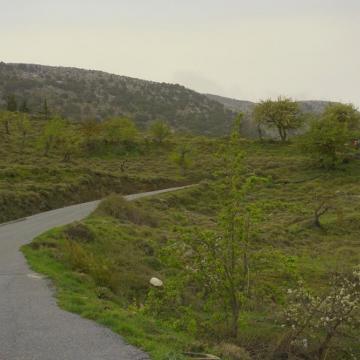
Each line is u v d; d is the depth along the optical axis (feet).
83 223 78.95
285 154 227.81
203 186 169.07
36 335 27.27
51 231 71.10
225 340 37.27
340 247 99.30
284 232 110.63
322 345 36.96
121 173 180.75
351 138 202.69
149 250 75.66
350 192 161.07
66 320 30.78
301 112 256.52
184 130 637.30
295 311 38.83
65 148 196.24
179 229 39.01
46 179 144.46
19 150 200.64
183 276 39.42
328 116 213.05
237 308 38.32
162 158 228.02
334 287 38.55
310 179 183.73
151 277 60.18
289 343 37.45
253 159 218.18
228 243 37.99
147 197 139.54
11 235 73.15
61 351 24.72
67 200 131.85
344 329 40.52
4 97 639.35
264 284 41.42
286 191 168.35
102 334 28.09
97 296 42.65
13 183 131.64
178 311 45.24
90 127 233.96
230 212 37.93
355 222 121.90
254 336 38.93
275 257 38.75
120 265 63.87
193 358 26.07
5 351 24.31
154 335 29.71
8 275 45.01
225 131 642.63
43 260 53.72
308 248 99.09
